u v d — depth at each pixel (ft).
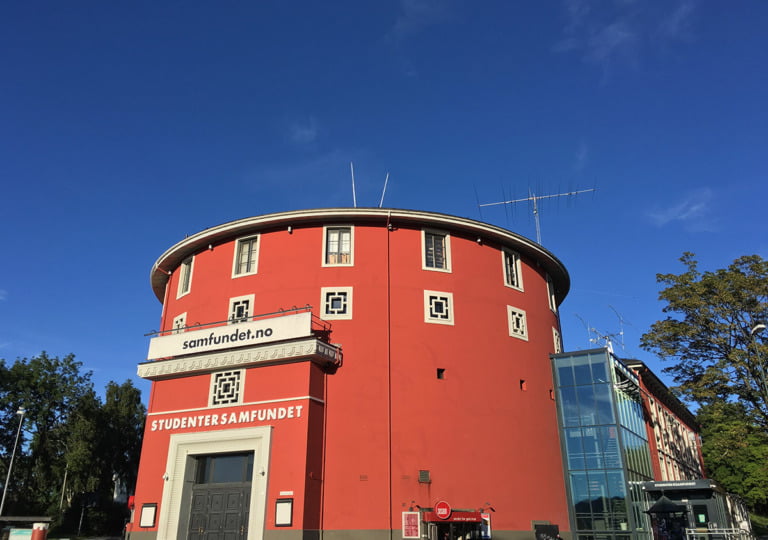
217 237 96.37
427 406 82.38
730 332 108.17
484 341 90.53
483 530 78.74
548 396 96.78
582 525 89.51
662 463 130.11
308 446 73.87
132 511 81.20
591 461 92.27
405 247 90.94
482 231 96.02
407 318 86.48
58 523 156.66
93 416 167.73
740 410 104.47
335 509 73.87
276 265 89.97
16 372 162.50
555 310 109.50
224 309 90.99
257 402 78.95
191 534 77.10
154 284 113.39
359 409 79.61
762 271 106.32
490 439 84.79
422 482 77.92
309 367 77.82
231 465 79.36
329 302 86.17
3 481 153.58
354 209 90.02
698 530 88.43
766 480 194.29
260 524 71.31
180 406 84.33
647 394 129.18
